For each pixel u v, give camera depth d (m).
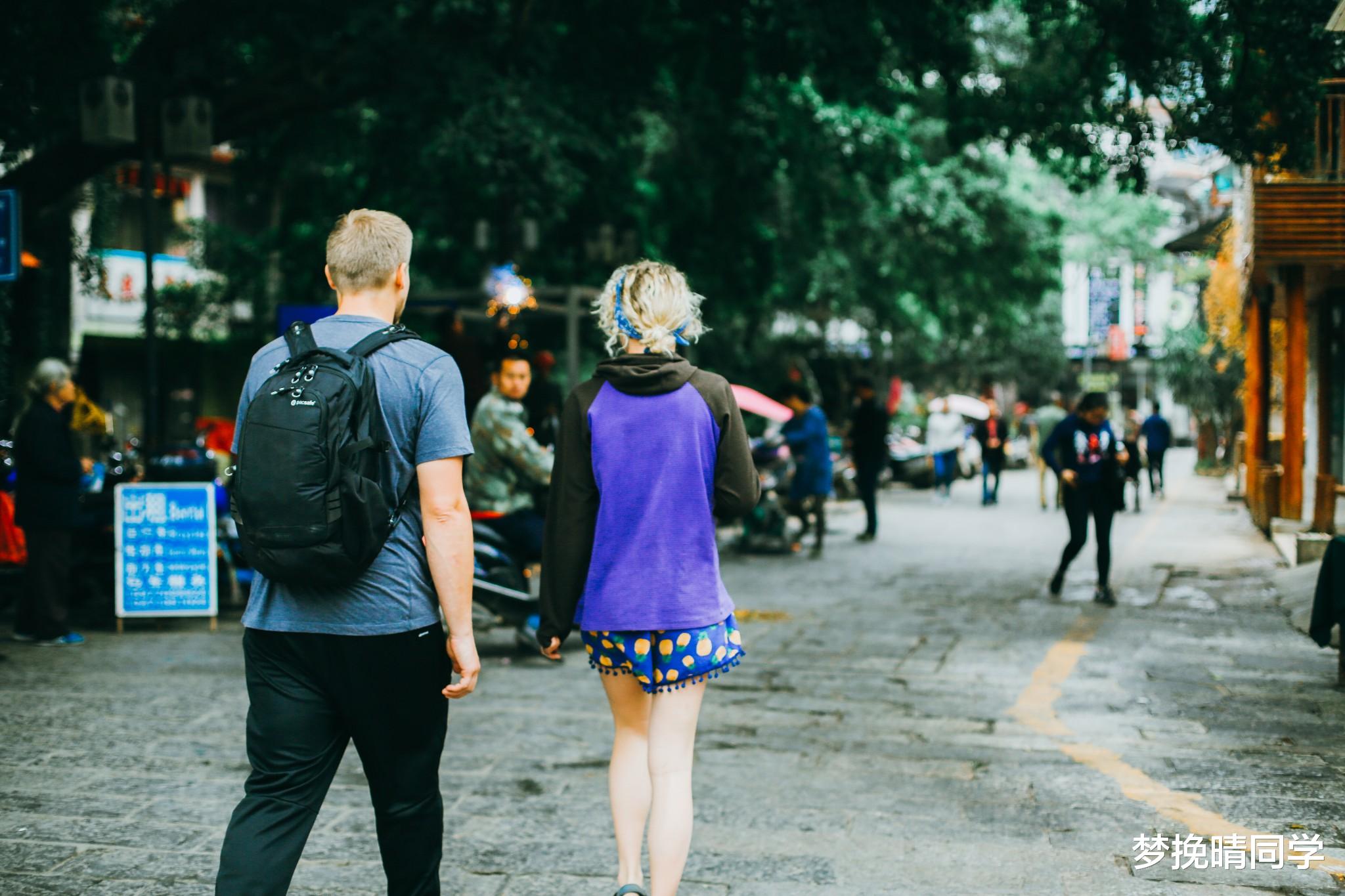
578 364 16.83
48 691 7.60
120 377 28.44
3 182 13.91
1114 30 11.25
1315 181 14.11
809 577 14.10
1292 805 5.42
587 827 5.12
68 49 12.38
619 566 3.91
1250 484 20.61
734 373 29.72
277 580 3.20
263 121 14.70
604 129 16.08
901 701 7.60
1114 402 61.72
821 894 4.39
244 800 3.28
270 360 3.37
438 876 3.53
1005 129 13.09
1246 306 20.03
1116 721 7.03
